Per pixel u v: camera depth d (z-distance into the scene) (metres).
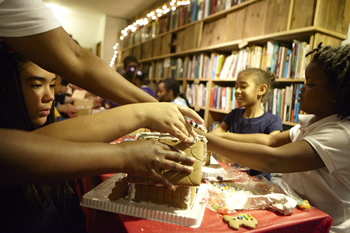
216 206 0.64
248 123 1.50
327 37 1.54
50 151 0.39
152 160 0.50
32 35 0.54
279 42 1.85
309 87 0.84
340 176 0.79
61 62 0.59
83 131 0.50
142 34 4.29
